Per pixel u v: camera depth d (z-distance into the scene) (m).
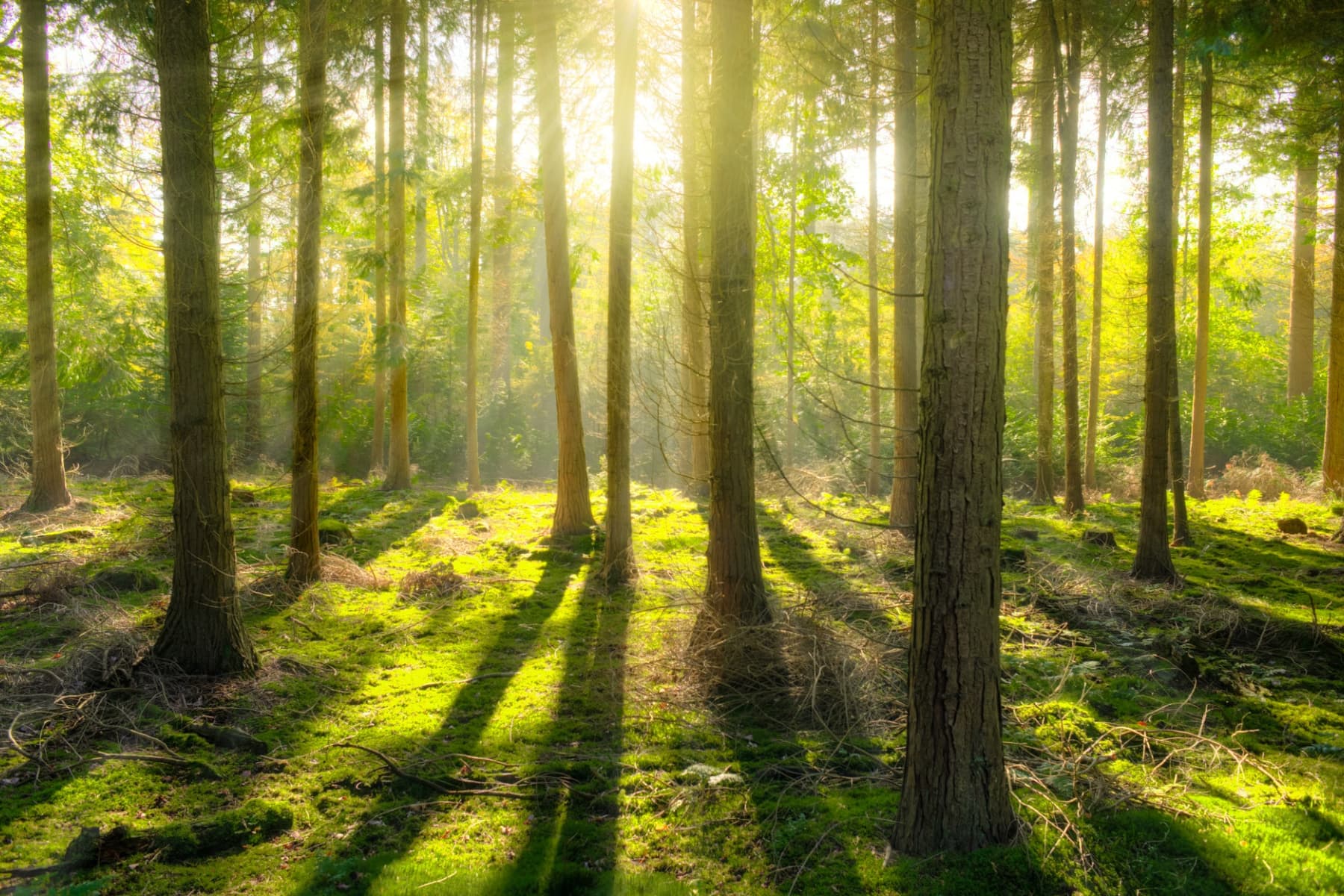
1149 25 9.38
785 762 4.68
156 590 7.72
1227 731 5.07
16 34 11.66
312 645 6.65
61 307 13.34
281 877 3.64
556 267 10.60
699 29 8.73
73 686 5.44
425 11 12.27
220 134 6.55
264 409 19.47
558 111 10.30
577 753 4.85
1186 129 15.62
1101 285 16.62
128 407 18.55
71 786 4.34
